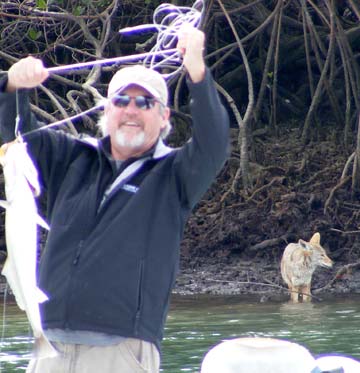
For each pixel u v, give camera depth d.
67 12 54.16
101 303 16.39
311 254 46.22
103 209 16.89
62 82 56.09
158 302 16.70
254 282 50.66
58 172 17.70
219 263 54.81
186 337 34.47
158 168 17.06
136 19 62.00
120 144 17.02
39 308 16.59
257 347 17.81
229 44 65.12
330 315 39.94
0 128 17.66
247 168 57.53
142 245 16.62
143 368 16.48
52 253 16.89
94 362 16.48
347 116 62.00
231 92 67.75
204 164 16.83
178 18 19.64
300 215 56.22
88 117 50.91
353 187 56.66
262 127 66.75
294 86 69.75
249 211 56.62
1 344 32.84
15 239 15.14
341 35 60.66
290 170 59.53
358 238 55.12
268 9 65.88
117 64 52.62
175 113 58.09
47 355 15.06
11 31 57.22
